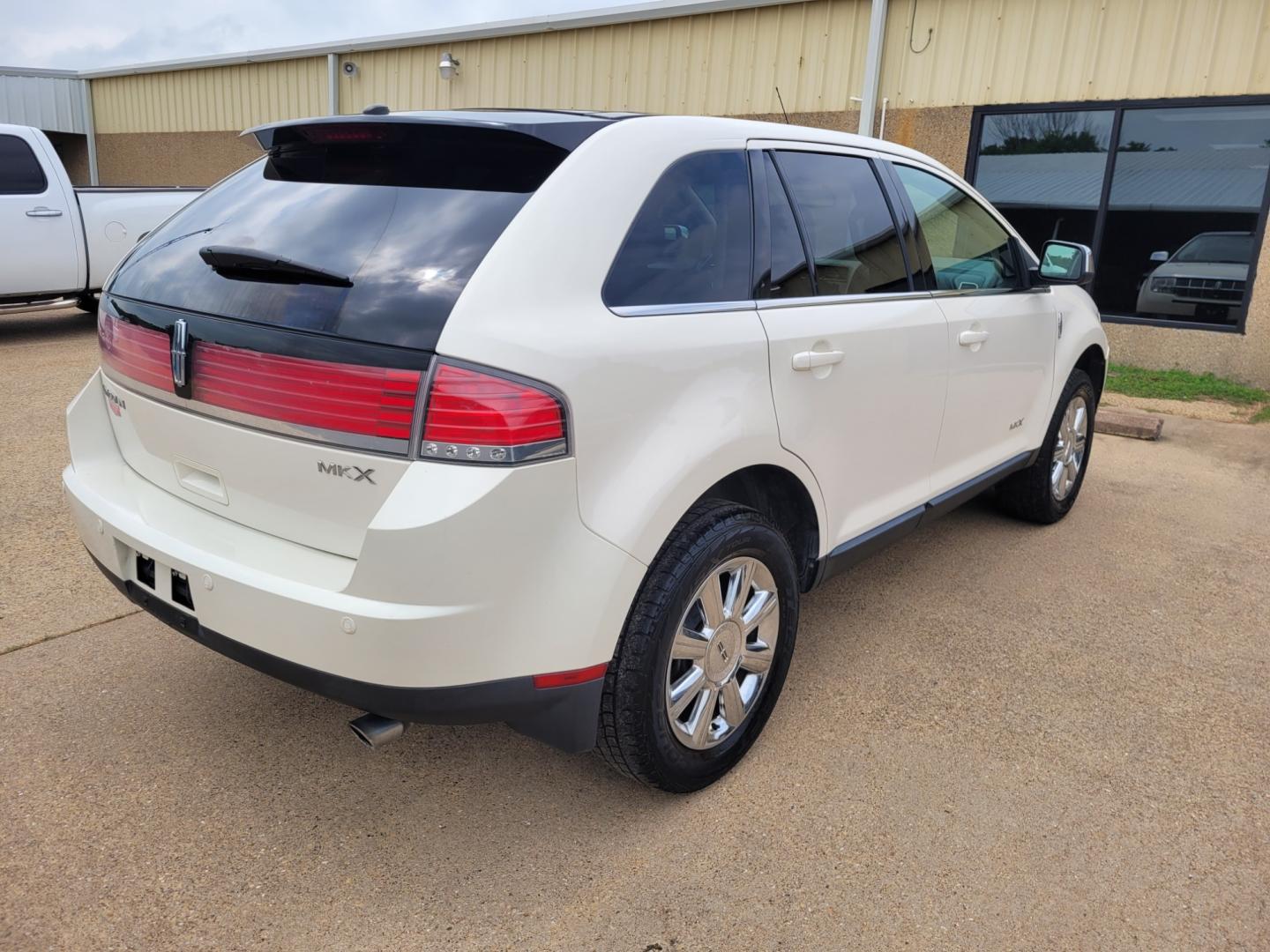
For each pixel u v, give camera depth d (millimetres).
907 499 3416
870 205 3188
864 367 2947
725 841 2428
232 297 2209
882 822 2510
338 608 1975
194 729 2826
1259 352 8250
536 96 12406
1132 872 2346
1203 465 6059
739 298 2564
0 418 6027
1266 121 7941
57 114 19141
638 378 2184
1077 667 3363
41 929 2064
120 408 2621
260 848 2350
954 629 3639
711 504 2500
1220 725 3008
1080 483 5039
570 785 2645
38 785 2541
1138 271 8836
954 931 2146
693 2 10602
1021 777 2717
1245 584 4133
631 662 2271
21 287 8586
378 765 2701
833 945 2102
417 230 2162
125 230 9203
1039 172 9125
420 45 13406
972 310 3605
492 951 2064
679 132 2529
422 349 1933
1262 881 2326
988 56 9102
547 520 2021
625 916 2172
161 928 2088
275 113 15773
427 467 1930
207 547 2246
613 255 2236
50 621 3426
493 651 2027
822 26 9977
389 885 2246
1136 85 8430
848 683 3221
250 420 2146
